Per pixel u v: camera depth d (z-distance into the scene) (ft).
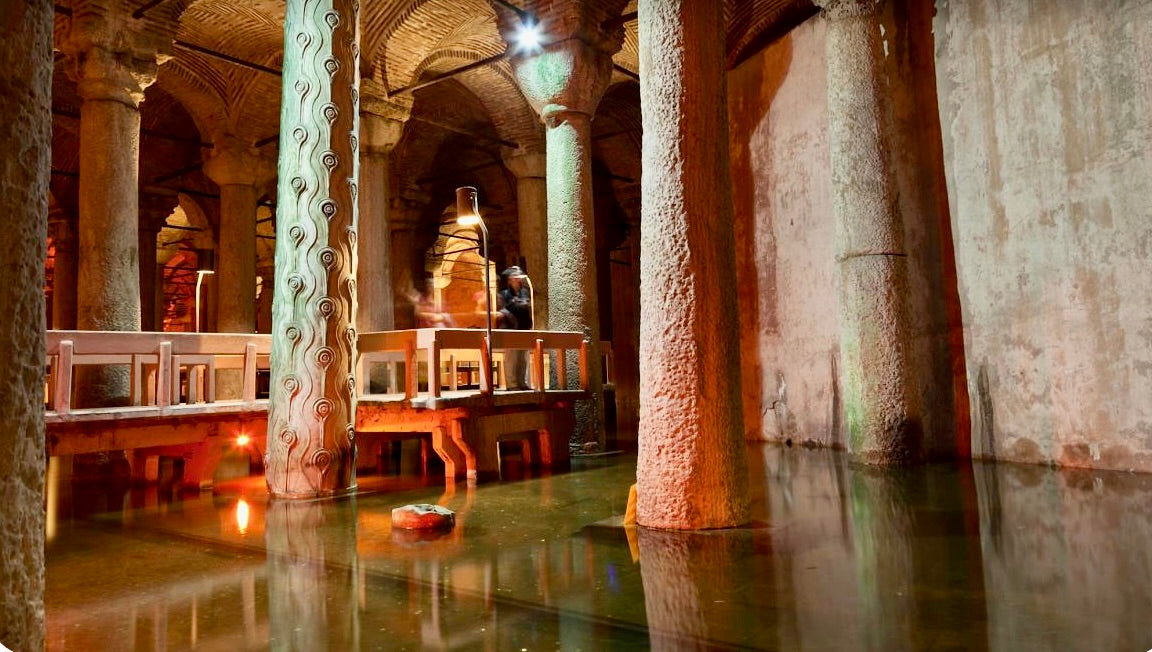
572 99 32.17
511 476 25.64
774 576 12.39
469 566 13.60
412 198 64.03
